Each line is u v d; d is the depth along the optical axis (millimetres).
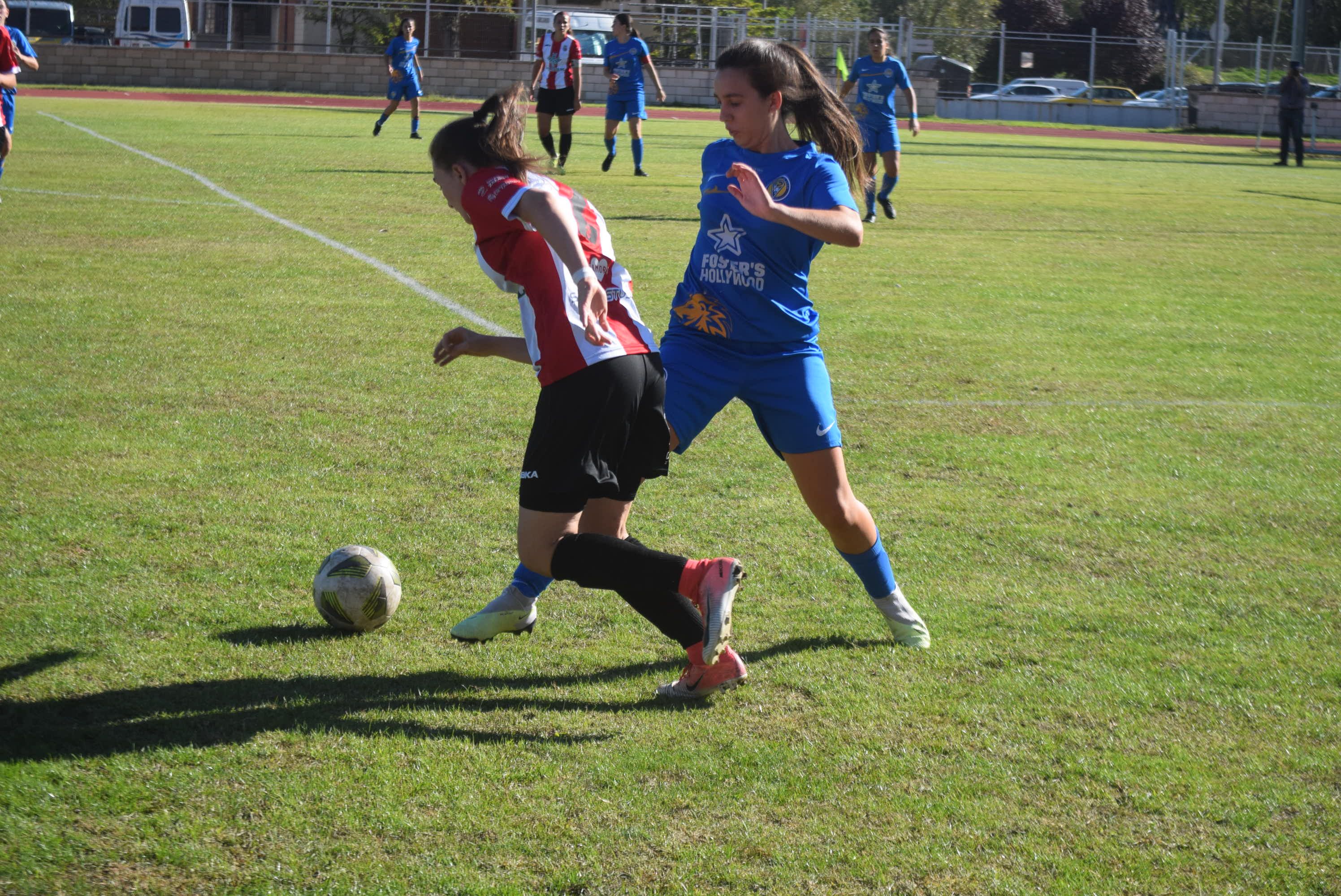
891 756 3945
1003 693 4418
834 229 4266
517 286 4297
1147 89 60219
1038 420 8305
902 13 75812
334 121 35000
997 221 19297
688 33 54562
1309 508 6699
